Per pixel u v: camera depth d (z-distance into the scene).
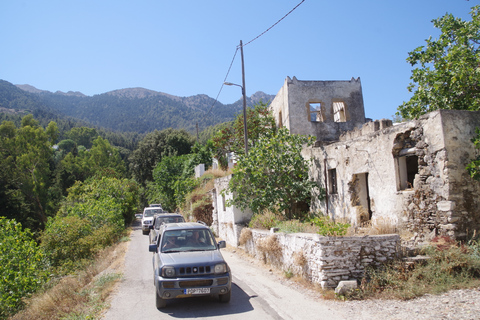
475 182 8.27
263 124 24.48
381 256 7.58
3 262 11.93
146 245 18.30
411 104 11.39
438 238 8.04
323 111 21.31
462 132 8.38
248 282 9.04
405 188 9.65
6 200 39.12
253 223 13.41
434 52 11.25
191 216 23.95
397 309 6.01
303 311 6.44
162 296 6.72
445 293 6.53
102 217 22.81
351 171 11.70
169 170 37.38
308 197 14.46
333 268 7.42
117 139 162.75
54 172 60.41
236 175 14.38
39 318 7.49
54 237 16.53
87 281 10.37
